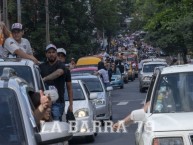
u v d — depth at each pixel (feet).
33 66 59.31
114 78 245.24
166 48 241.76
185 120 45.62
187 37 187.83
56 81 66.85
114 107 161.48
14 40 64.54
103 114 112.57
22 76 57.57
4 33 63.41
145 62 235.61
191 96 50.78
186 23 184.85
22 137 33.17
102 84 120.06
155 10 227.20
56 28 252.83
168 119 46.52
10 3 246.06
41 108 39.29
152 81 55.47
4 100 34.42
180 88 51.37
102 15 285.02
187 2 188.03
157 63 230.48
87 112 89.10
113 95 211.20
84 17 270.46
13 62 58.75
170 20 193.16
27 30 253.03
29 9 251.19
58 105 65.00
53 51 67.10
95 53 303.89
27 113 34.63
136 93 220.23
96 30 303.27
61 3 257.14
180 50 235.61
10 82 35.29
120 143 89.10
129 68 331.98
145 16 271.69
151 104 50.98
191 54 238.07
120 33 617.21
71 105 70.90
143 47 649.61
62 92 67.15
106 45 482.28
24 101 35.14
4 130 33.42
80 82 97.25
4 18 172.76
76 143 89.40
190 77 52.03
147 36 272.31
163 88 51.70
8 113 33.96
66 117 70.95
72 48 256.32
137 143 53.88
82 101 91.50
